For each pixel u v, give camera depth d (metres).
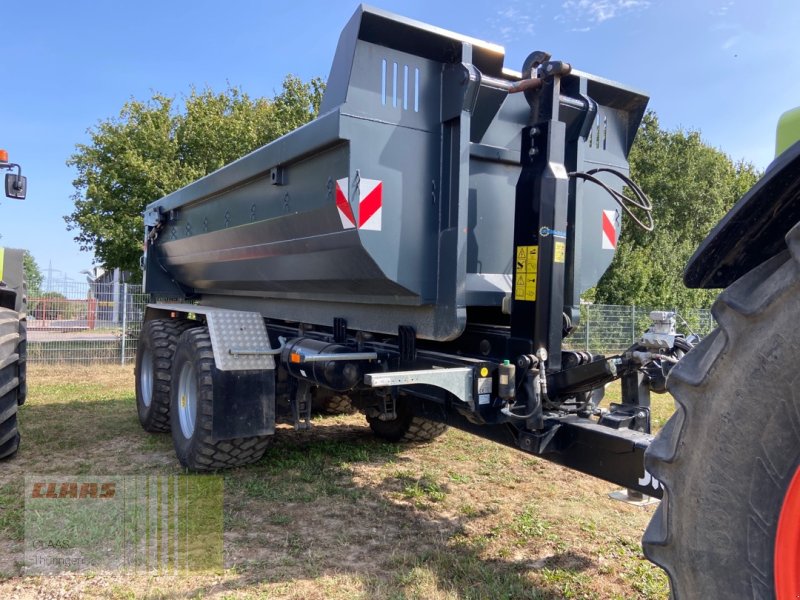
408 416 5.37
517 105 3.79
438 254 3.41
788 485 1.39
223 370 4.34
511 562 3.21
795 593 1.38
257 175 4.48
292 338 4.73
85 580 2.99
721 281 1.92
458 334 3.30
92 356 12.34
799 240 1.37
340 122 3.09
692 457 1.55
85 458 5.08
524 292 3.21
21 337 5.67
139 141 18.95
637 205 3.38
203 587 2.92
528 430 3.10
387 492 4.30
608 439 2.77
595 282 4.00
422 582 2.96
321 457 5.11
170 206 6.71
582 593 2.88
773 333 1.42
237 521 3.74
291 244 4.22
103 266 19.61
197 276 6.89
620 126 4.08
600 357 3.48
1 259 5.88
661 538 1.64
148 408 5.79
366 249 3.21
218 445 4.44
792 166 1.53
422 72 3.34
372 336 4.28
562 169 3.17
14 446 4.97
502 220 3.76
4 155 6.00
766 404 1.42
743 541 1.45
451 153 3.34
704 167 28.00
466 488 4.41
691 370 1.60
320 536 3.54
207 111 20.11
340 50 3.26
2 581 2.97
